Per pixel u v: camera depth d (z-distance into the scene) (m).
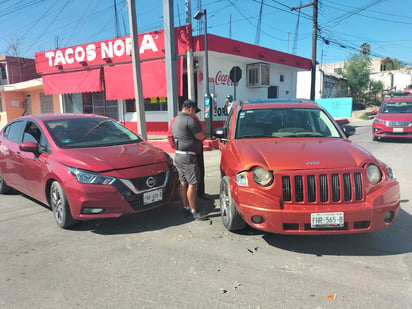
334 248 3.60
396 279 2.94
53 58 15.77
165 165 4.68
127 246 3.79
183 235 4.07
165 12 9.98
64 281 3.06
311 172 3.25
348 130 4.96
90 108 16.50
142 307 2.62
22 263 3.43
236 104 5.39
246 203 3.38
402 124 11.28
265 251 3.56
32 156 4.89
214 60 13.41
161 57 12.59
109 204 4.04
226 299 2.70
